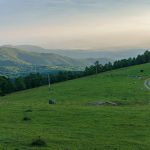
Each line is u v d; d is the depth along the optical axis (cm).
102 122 5312
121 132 4591
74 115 6000
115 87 15362
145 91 13638
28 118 5653
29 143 3853
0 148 3584
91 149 3691
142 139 4200
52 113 6244
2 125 5094
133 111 6512
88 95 13225
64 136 4303
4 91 18338
